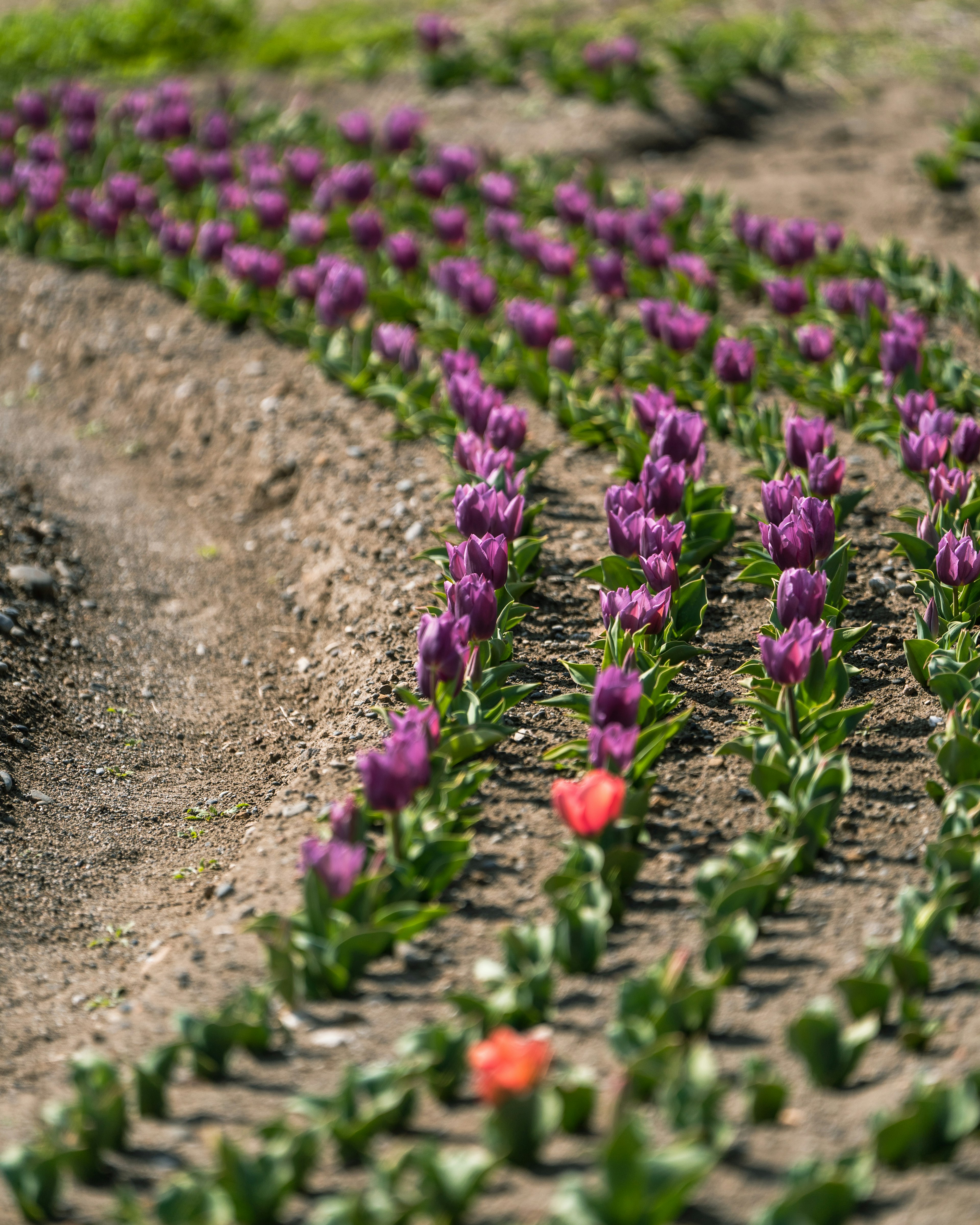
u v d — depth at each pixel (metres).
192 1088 3.64
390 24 15.65
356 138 11.70
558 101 13.32
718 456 7.54
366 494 7.34
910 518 6.35
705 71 13.37
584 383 8.43
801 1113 3.35
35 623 6.60
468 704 4.98
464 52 14.50
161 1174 3.33
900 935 3.99
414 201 11.17
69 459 8.63
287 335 9.00
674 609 5.68
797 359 8.28
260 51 15.31
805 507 5.11
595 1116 3.40
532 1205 3.12
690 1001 3.51
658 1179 2.94
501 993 3.68
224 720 6.10
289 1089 3.60
